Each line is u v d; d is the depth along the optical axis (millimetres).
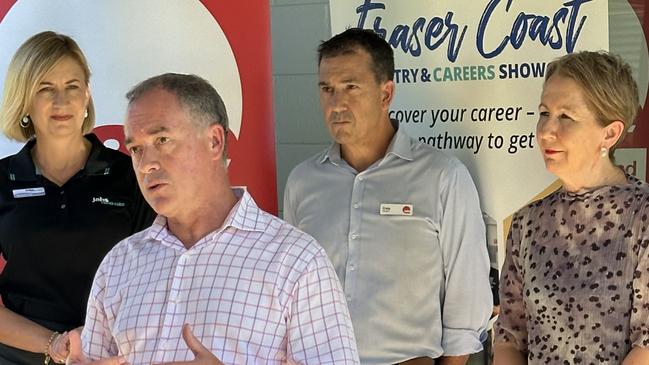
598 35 2961
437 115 3129
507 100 3047
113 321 1978
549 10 2996
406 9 3139
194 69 3199
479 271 2811
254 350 1810
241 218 1909
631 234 2062
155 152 1862
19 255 2801
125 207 2848
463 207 2791
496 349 2381
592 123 2111
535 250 2236
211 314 1830
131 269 1983
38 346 2701
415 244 2785
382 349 2775
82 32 3238
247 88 3164
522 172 3037
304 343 1819
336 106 2789
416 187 2812
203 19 3178
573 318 2111
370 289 2795
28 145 2908
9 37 3262
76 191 2830
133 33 3221
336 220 2879
